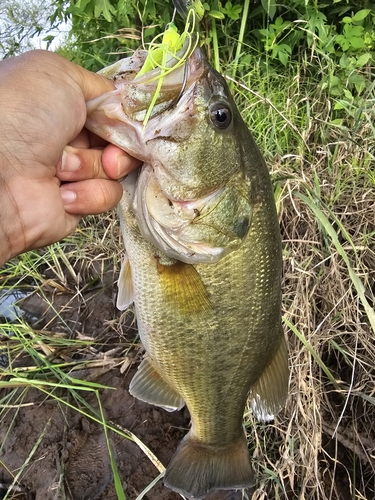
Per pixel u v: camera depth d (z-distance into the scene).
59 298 0.45
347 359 0.34
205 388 0.26
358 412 0.35
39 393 0.38
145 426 0.36
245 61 0.45
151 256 0.23
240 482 0.28
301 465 0.32
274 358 0.27
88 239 0.46
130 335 0.41
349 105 0.40
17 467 0.34
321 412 0.35
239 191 0.22
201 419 0.27
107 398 0.38
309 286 0.37
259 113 0.43
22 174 0.18
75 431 0.36
